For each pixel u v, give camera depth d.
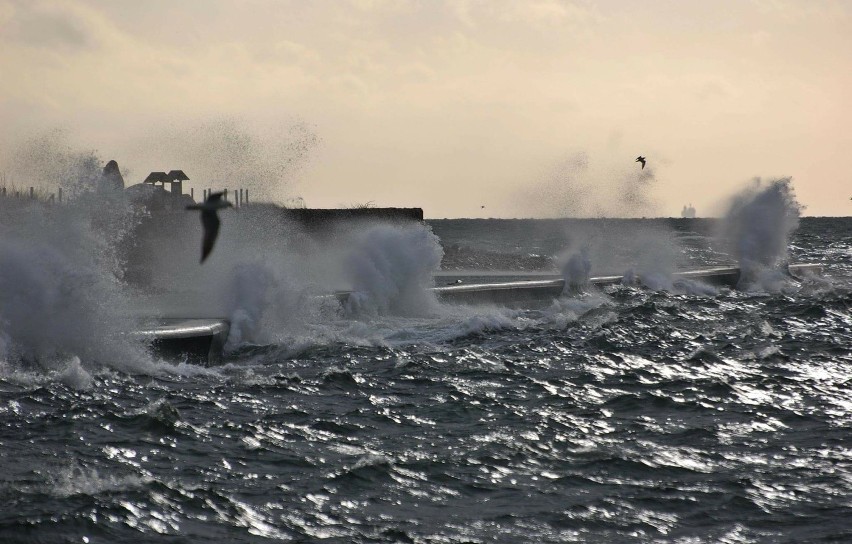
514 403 54.22
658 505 36.16
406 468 39.47
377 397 54.72
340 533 31.97
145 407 48.50
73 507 31.89
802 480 39.56
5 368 54.50
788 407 54.53
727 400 56.22
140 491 34.06
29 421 43.94
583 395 57.03
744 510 35.78
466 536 32.31
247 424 46.03
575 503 36.12
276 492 35.78
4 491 33.19
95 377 54.97
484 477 38.94
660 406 54.06
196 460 39.41
